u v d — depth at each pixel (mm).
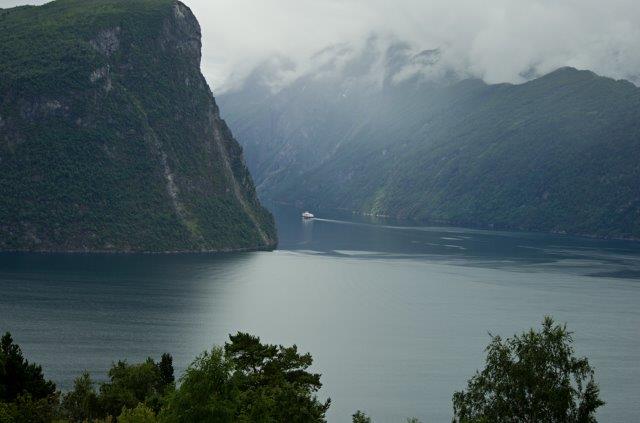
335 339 168375
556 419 65750
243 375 82125
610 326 193875
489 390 69188
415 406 125312
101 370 131750
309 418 79188
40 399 86812
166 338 158000
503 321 196750
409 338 173000
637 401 132500
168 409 71125
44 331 157750
